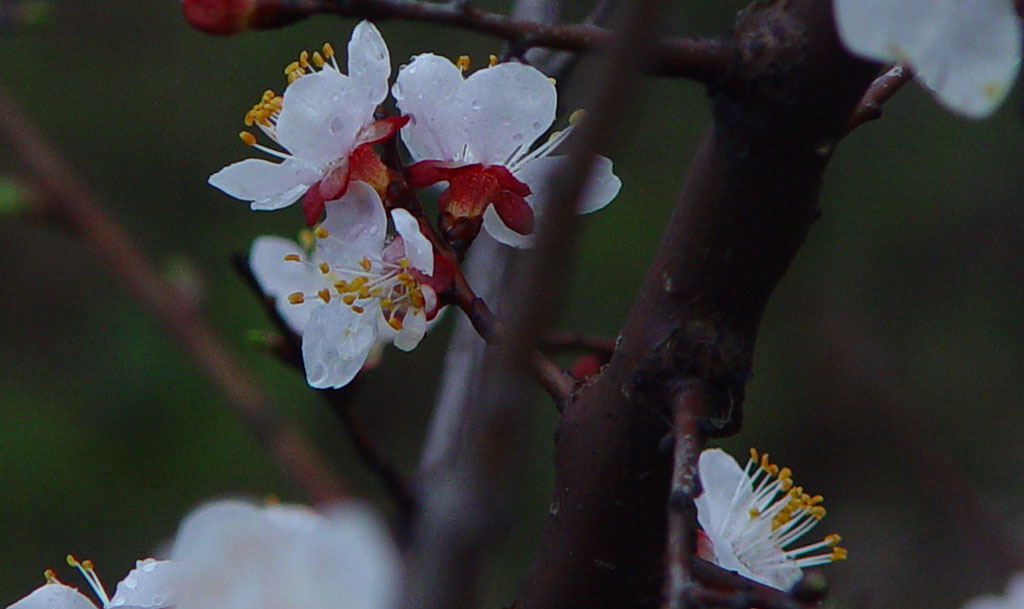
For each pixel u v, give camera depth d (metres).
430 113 0.69
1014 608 0.65
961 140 1.52
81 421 1.36
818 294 1.49
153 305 0.74
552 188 0.62
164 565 0.67
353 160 0.69
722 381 0.66
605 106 0.62
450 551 0.62
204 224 1.56
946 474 0.80
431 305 0.68
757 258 0.66
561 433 0.67
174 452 1.32
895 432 0.81
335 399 0.69
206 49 1.67
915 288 1.54
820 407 1.41
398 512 0.69
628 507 0.67
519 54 0.65
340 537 0.62
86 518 1.30
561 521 0.67
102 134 1.62
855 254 1.54
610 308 1.43
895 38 0.64
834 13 0.65
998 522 0.79
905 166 1.54
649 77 0.65
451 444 0.69
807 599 0.64
